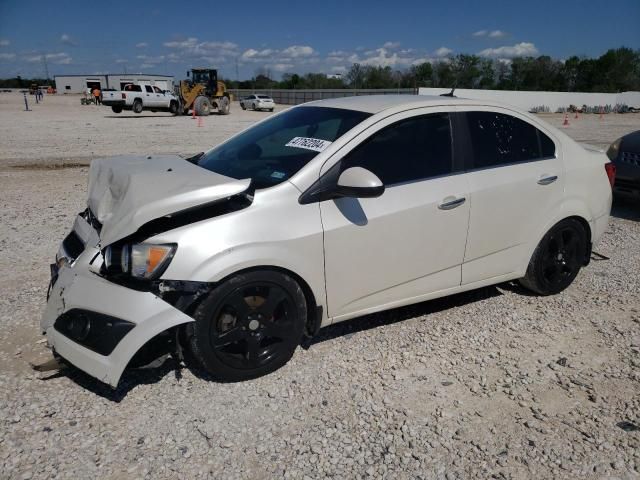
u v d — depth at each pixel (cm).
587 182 461
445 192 381
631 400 323
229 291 311
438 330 407
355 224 346
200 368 347
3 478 252
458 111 404
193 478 257
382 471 264
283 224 323
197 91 3481
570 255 468
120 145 1538
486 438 288
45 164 1141
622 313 440
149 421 296
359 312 368
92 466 262
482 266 415
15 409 302
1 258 541
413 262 377
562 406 317
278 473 262
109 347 288
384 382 337
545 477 261
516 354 374
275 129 422
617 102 5169
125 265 297
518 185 416
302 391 326
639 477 262
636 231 685
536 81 7175
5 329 392
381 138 368
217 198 308
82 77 10150
